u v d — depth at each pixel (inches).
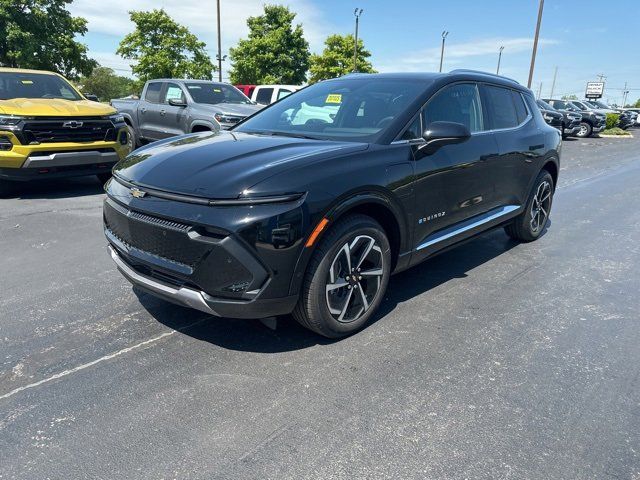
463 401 99.9
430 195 136.8
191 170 110.0
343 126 139.7
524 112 194.9
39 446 85.4
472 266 182.5
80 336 123.0
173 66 1163.3
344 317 122.0
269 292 103.5
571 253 201.5
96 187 309.4
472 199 157.8
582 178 413.1
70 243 194.4
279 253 101.7
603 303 151.2
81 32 1210.0
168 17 1158.3
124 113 468.8
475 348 121.6
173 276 107.7
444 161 140.1
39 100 279.3
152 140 441.4
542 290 160.4
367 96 148.3
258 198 99.9
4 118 249.9
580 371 112.4
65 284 154.6
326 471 80.6
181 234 102.4
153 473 79.7
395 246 132.5
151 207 106.9
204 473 79.9
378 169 119.8
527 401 100.5
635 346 124.6
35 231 209.5
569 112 900.6
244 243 99.2
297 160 109.7
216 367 110.3
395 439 88.4
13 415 93.2
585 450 86.7
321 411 95.7
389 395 101.3
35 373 107.0
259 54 1294.3
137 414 94.0
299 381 105.4
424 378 107.7
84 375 106.6
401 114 134.8
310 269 109.8
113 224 121.0
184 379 105.6
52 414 93.7
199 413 94.5
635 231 238.8
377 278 126.6
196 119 385.1
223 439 87.6
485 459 83.9
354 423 92.4
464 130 128.9
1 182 269.3
